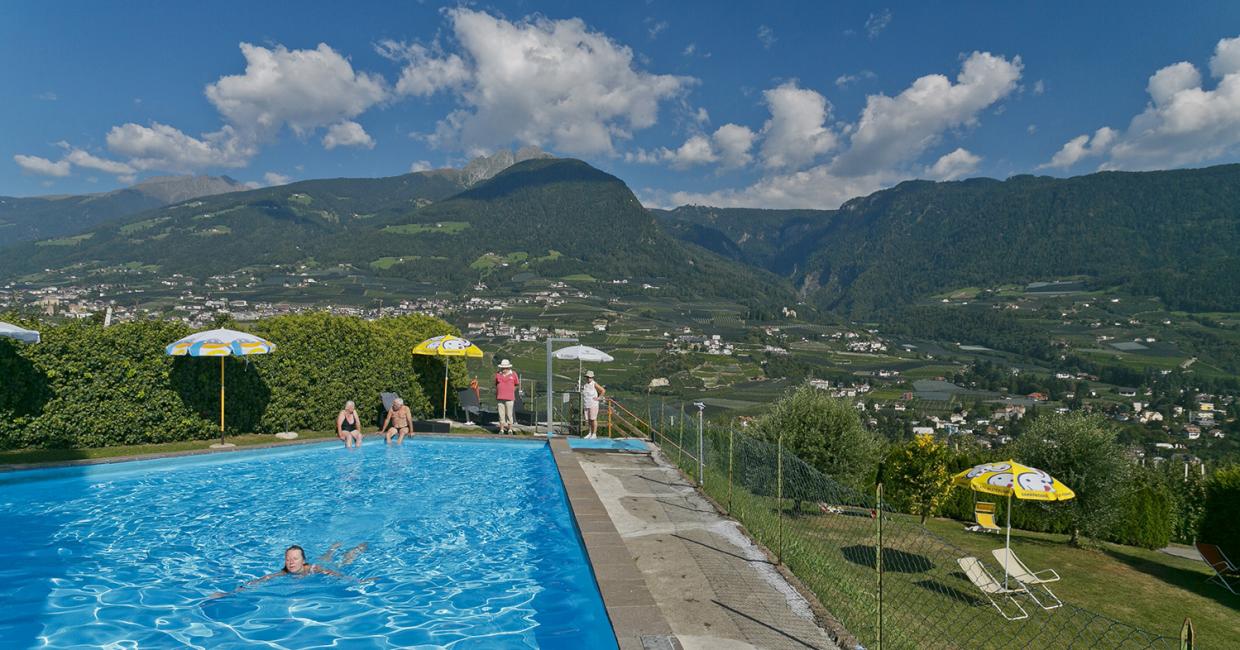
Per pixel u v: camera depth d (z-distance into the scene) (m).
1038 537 13.70
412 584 7.47
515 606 6.84
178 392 14.13
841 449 13.80
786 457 11.09
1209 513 10.77
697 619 5.62
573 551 8.58
